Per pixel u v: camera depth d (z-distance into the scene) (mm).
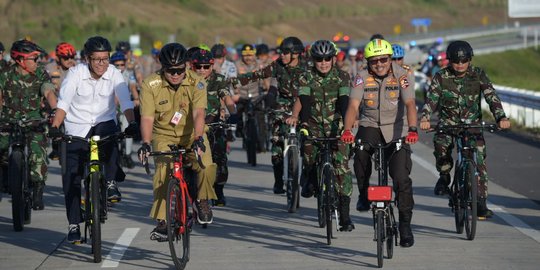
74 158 21953
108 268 20797
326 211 23203
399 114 21922
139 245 23484
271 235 24688
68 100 21984
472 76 25938
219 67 39625
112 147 21922
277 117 30734
